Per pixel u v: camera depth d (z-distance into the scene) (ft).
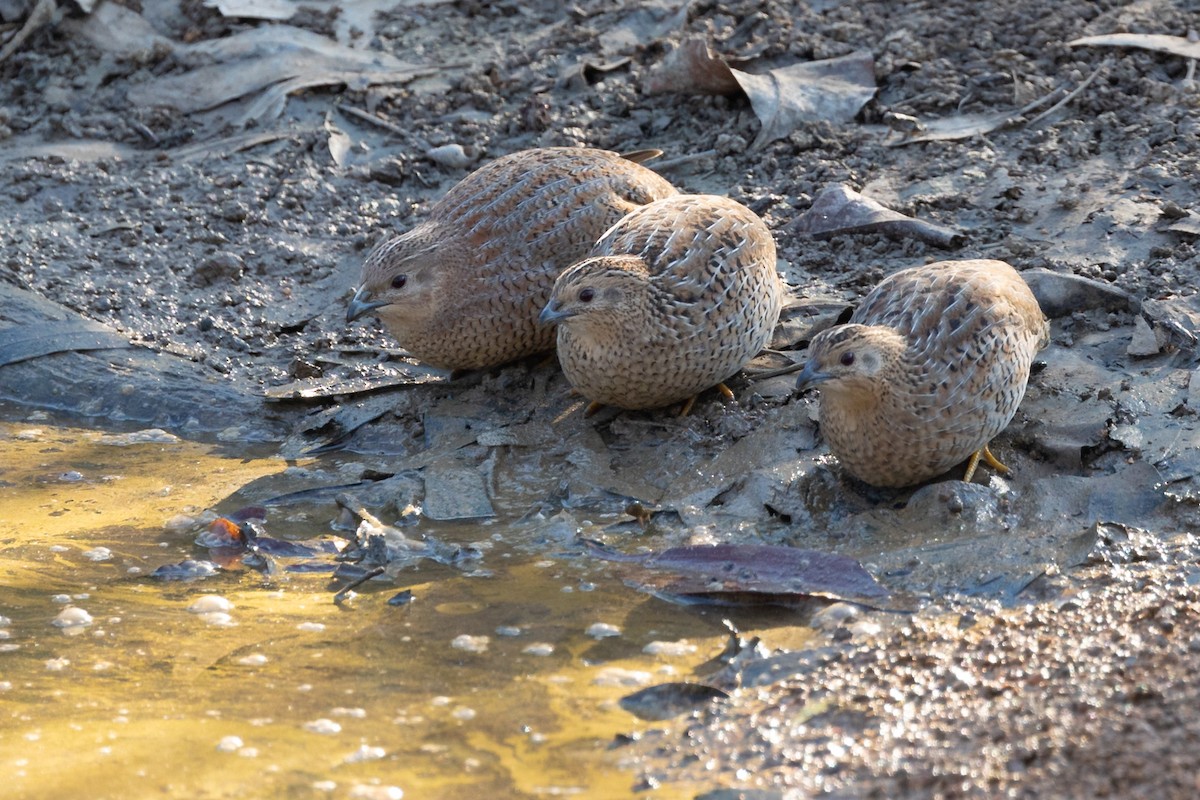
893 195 70.95
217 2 92.53
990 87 78.59
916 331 49.80
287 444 61.46
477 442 58.23
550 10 92.94
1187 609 41.57
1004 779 34.73
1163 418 53.36
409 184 79.46
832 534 49.70
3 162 83.25
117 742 39.06
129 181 80.69
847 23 84.99
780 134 77.20
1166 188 67.67
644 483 54.65
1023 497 50.21
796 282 65.67
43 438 62.69
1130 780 33.83
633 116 81.41
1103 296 59.62
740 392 58.95
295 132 83.76
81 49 91.40
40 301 69.97
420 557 50.26
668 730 38.86
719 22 86.84
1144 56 78.54
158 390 65.46
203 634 45.32
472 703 40.68
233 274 72.49
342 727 39.63
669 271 55.06
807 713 38.86
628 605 46.21
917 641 42.16
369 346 67.51
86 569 50.34
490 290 59.62
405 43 90.58
